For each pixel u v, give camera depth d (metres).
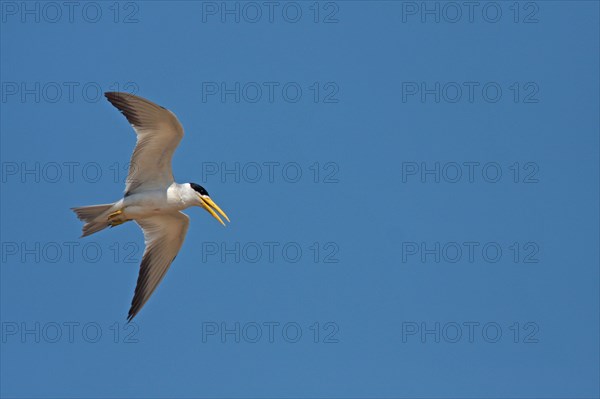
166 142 16.00
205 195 16.83
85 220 16.55
